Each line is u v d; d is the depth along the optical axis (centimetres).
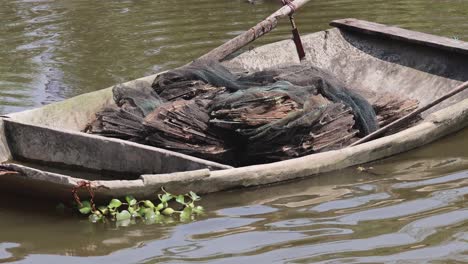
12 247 1041
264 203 1141
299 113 1241
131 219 1102
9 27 2088
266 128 1222
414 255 988
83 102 1373
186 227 1078
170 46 1880
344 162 1233
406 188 1177
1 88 1659
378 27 1655
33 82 1695
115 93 1380
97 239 1055
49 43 1950
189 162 1164
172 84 1390
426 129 1314
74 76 1720
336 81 1380
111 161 1214
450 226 1057
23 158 1273
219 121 1231
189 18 2102
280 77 1364
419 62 1584
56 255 1019
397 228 1057
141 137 1284
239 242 1034
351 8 2162
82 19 2144
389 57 1617
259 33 1548
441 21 2022
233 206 1134
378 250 1002
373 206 1123
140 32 1997
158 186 1104
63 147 1240
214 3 2250
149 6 2256
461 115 1362
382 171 1238
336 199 1148
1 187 1155
